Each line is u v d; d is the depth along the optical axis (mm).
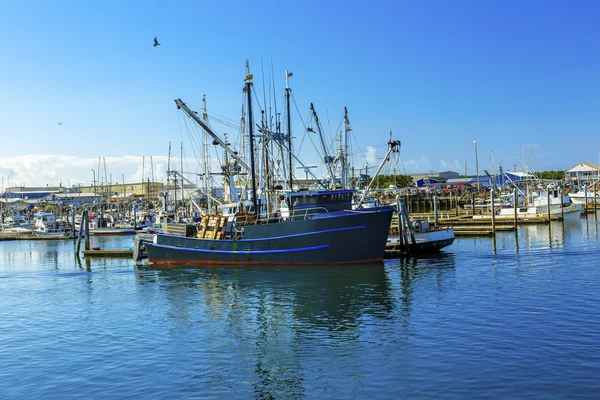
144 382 19859
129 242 90875
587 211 103188
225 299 33719
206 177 76312
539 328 24312
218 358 22219
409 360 20906
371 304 30625
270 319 28312
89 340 25672
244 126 60281
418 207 114750
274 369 20672
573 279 35781
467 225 82375
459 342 22781
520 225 82812
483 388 17891
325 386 18766
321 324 26859
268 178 57062
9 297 37406
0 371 21625
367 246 43031
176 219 86062
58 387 19719
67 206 147375
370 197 72562
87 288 40125
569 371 19016
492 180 127812
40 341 25797
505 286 34219
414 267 42688
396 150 48156
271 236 44500
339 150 63906
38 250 80188
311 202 45125
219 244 47094
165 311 31203
